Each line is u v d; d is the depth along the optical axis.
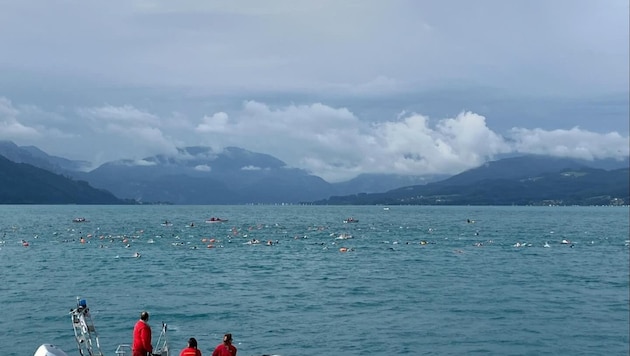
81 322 28.56
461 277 75.88
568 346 43.09
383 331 46.12
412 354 40.56
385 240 138.50
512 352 41.50
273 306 55.00
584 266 89.25
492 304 57.25
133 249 110.69
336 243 128.75
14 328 45.28
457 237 150.25
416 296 61.12
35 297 58.38
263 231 170.25
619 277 77.06
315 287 66.56
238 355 39.78
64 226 185.12
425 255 104.12
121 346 31.66
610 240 143.50
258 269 82.69
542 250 116.00
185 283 68.69
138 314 50.59
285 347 41.59
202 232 162.38
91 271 78.62
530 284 70.44
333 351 40.84
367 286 67.62
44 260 91.69
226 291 63.34
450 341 43.78
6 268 81.38
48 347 29.11
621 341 44.38
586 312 54.00
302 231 171.62
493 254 107.12
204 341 42.81
